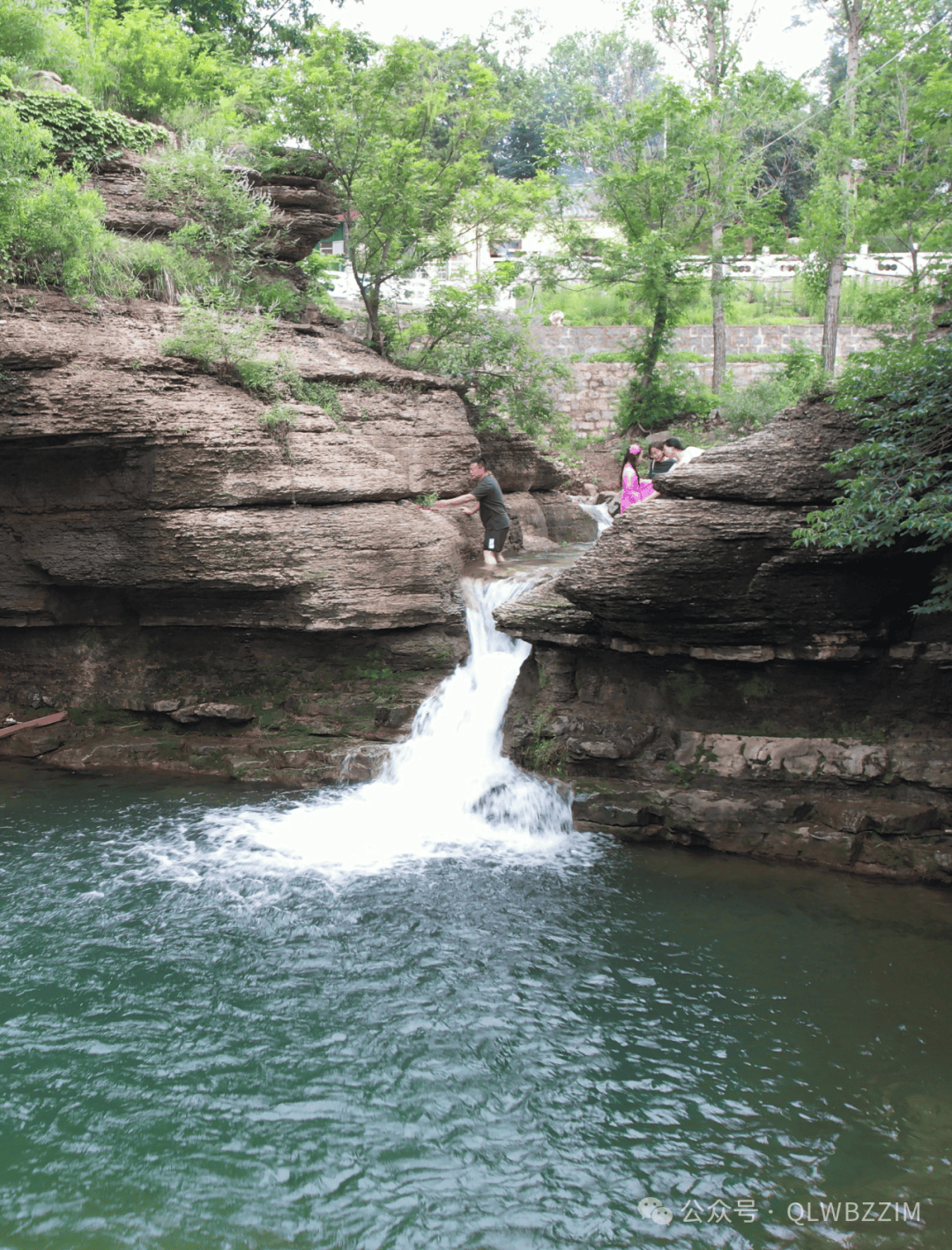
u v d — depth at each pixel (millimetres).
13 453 11328
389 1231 4734
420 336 19438
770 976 7098
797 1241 4672
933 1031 6383
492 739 11453
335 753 11430
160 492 11398
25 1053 6086
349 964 7238
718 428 24453
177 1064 6031
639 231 24438
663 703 10539
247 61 23641
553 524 20062
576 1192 5016
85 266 11648
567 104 43094
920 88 17703
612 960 7332
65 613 12695
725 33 25203
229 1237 4695
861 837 8953
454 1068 6039
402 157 16234
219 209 14297
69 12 16062
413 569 12250
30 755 12086
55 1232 4691
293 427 12117
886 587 9227
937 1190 5012
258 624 12156
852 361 8836
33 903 8109
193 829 9820
